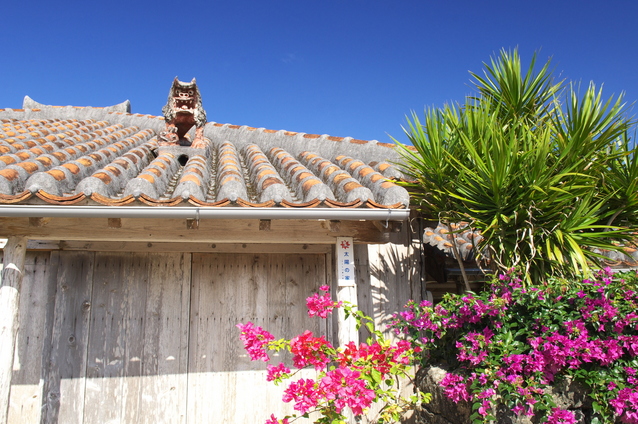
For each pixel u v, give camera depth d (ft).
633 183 14.71
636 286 13.28
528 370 12.50
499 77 17.76
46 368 14.93
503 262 15.60
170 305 15.83
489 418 11.92
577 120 15.16
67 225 12.88
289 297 16.49
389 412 13.42
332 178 16.11
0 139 20.01
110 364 15.23
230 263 16.42
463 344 13.48
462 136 14.70
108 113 32.48
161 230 13.33
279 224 13.79
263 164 18.72
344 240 14.12
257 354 11.55
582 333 12.42
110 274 15.70
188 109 22.39
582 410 12.89
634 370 12.45
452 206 16.07
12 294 12.37
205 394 15.51
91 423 14.84
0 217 12.34
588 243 14.55
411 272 17.37
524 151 15.01
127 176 16.49
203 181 15.62
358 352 11.71
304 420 15.79
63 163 16.80
